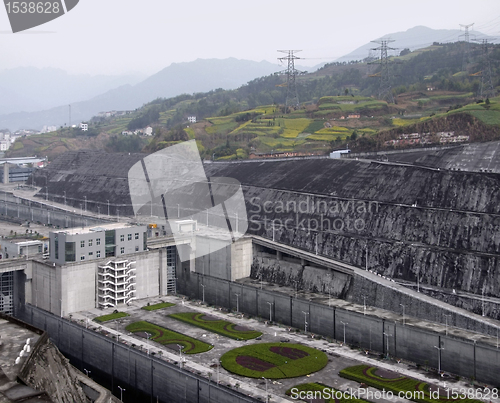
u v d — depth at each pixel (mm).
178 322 133125
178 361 110062
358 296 140875
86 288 141000
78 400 82688
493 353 101812
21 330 89062
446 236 143750
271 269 163375
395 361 112375
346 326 124375
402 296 131250
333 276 149125
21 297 146375
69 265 137375
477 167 173250
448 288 130750
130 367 113875
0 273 146625
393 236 152875
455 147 192125
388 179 177500
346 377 103562
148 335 123125
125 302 146375
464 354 105750
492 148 182000
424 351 111625
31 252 165375
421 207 155250
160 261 154750
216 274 166875
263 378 102562
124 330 126875
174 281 166250
